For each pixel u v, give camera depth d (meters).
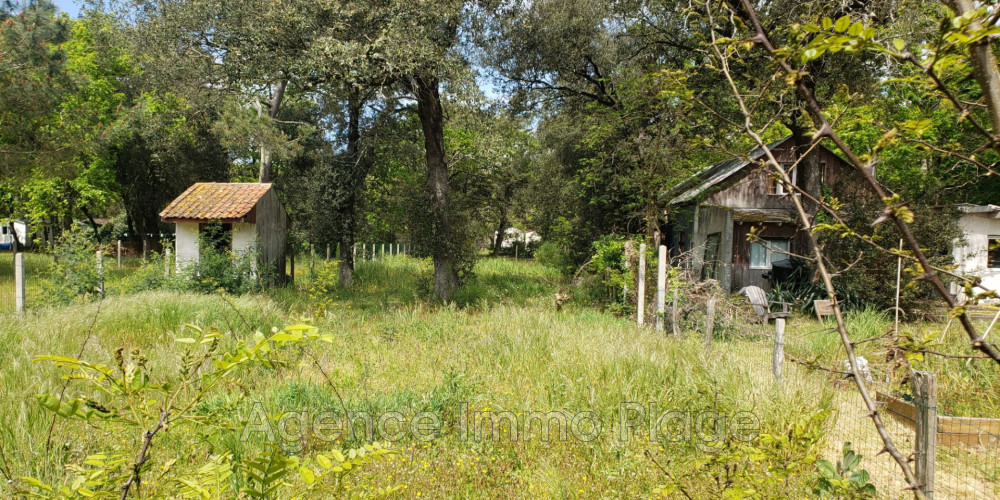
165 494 1.98
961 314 1.30
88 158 26.72
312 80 13.70
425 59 13.10
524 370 7.19
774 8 8.96
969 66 1.41
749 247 16.94
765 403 5.36
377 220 31.38
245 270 15.48
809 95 1.49
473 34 16.08
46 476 3.87
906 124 1.42
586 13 17.88
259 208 17.31
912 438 5.11
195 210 16.30
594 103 19.31
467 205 19.27
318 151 22.00
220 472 1.87
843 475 2.46
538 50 18.77
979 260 16.03
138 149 29.02
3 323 8.39
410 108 19.11
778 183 1.66
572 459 4.84
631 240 13.51
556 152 24.92
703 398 5.38
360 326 10.91
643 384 6.26
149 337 8.45
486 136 17.06
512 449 5.08
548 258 27.31
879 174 16.17
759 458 2.47
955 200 13.36
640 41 16.67
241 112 17.69
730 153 1.88
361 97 17.95
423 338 9.80
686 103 2.13
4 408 5.07
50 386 5.38
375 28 13.29
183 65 15.23
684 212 19.23
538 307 13.34
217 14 13.14
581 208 19.05
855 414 5.64
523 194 30.59
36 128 15.32
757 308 12.55
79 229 12.50
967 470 4.83
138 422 1.63
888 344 1.72
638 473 4.37
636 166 14.55
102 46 25.00
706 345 8.22
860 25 1.25
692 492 3.45
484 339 8.88
